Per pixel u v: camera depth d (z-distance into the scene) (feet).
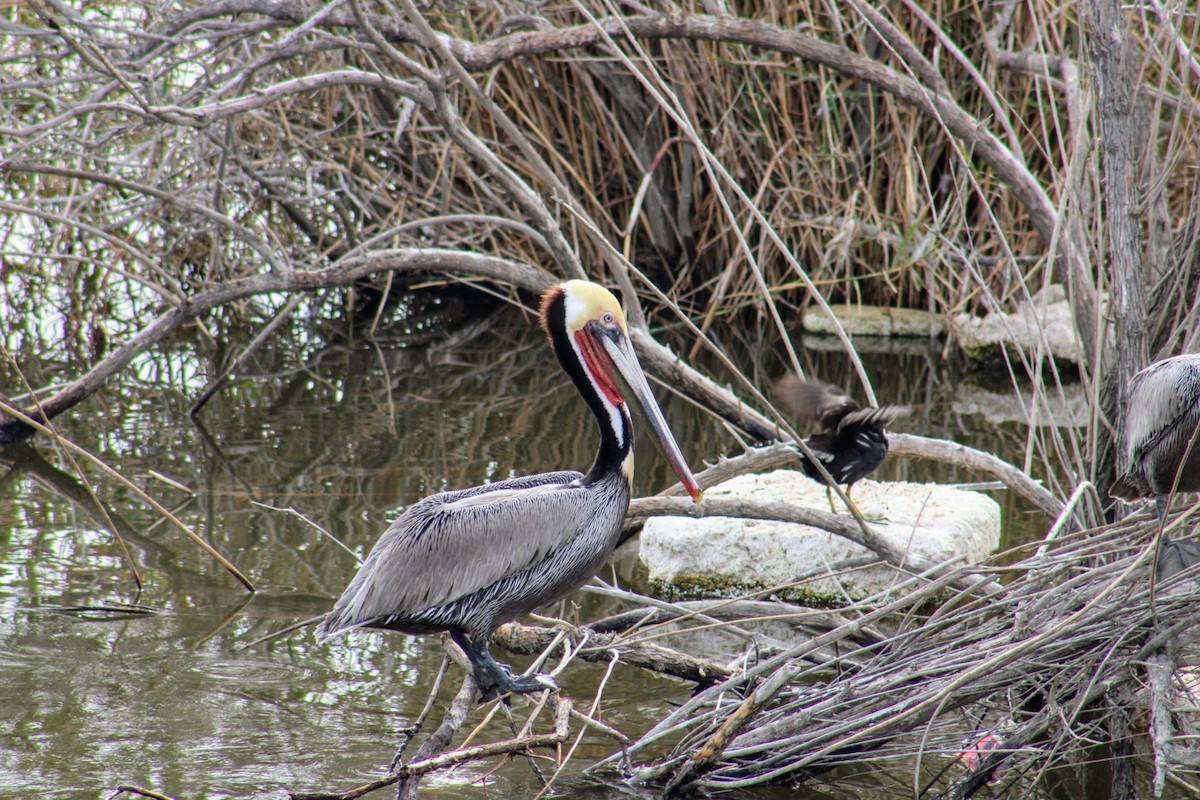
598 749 26.66
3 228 63.41
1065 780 25.13
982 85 43.09
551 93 70.18
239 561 36.58
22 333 66.28
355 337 69.46
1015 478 33.94
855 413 27.89
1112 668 24.50
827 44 42.78
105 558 36.65
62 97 47.03
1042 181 65.57
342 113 66.85
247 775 24.98
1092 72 33.22
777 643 31.32
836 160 70.79
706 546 36.11
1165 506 25.80
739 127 71.31
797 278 74.13
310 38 46.06
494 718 27.91
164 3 40.88
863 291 75.00
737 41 42.78
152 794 21.20
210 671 29.76
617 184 75.25
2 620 32.12
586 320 25.52
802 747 23.65
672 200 74.84
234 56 48.19
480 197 71.97
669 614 30.25
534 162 37.60
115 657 30.35
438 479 44.11
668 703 28.12
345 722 27.50
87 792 24.12
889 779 25.45
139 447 48.03
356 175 67.87
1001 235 36.68
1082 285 36.68
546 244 41.14
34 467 45.14
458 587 23.62
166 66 40.60
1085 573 25.54
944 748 25.40
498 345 68.23
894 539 34.55
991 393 58.65
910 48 43.45
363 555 36.96
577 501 24.62
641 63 65.77
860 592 34.88
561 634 26.68
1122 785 24.72
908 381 61.00
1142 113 35.78
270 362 63.21
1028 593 26.63
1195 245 31.09
